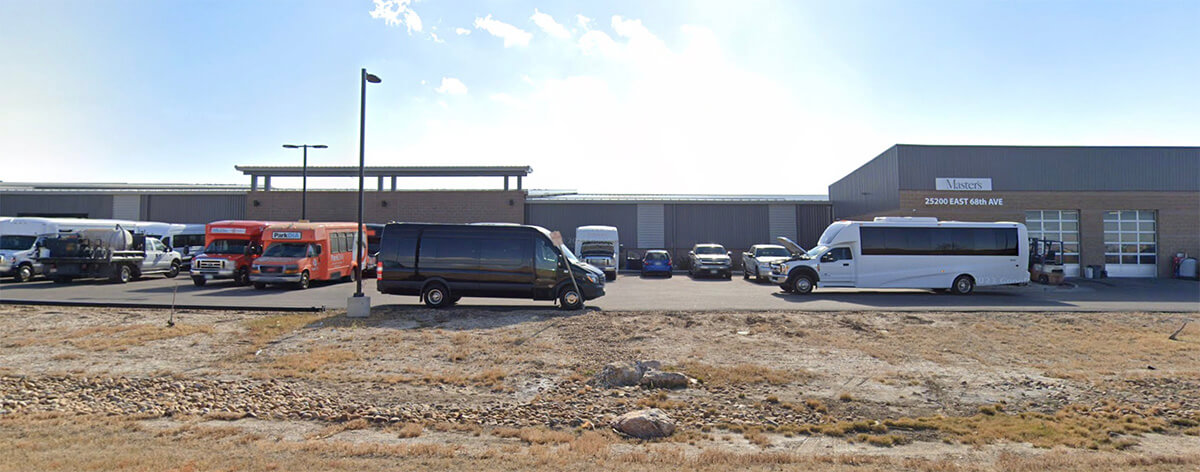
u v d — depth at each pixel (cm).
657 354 1071
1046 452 604
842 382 896
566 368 973
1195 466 549
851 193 3497
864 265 2094
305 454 550
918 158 2778
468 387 862
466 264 1581
